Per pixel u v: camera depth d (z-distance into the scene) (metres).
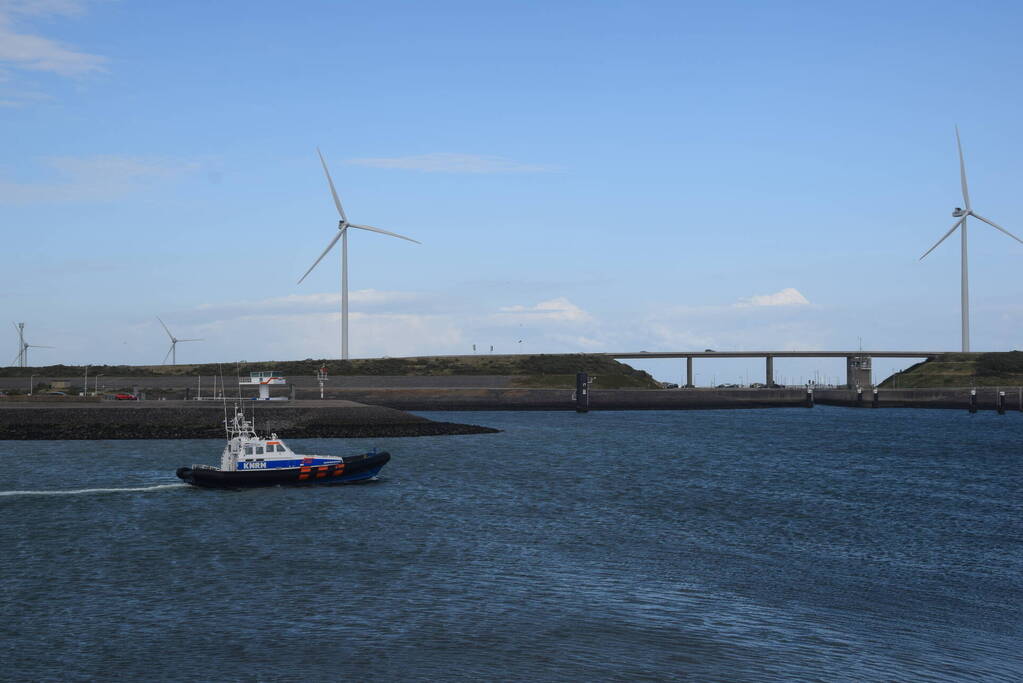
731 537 52.88
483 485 73.06
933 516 61.22
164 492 66.69
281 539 50.56
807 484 77.38
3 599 38.53
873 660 31.98
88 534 51.50
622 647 33.03
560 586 41.22
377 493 67.50
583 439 124.88
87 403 131.38
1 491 66.69
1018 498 70.69
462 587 40.94
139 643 33.28
